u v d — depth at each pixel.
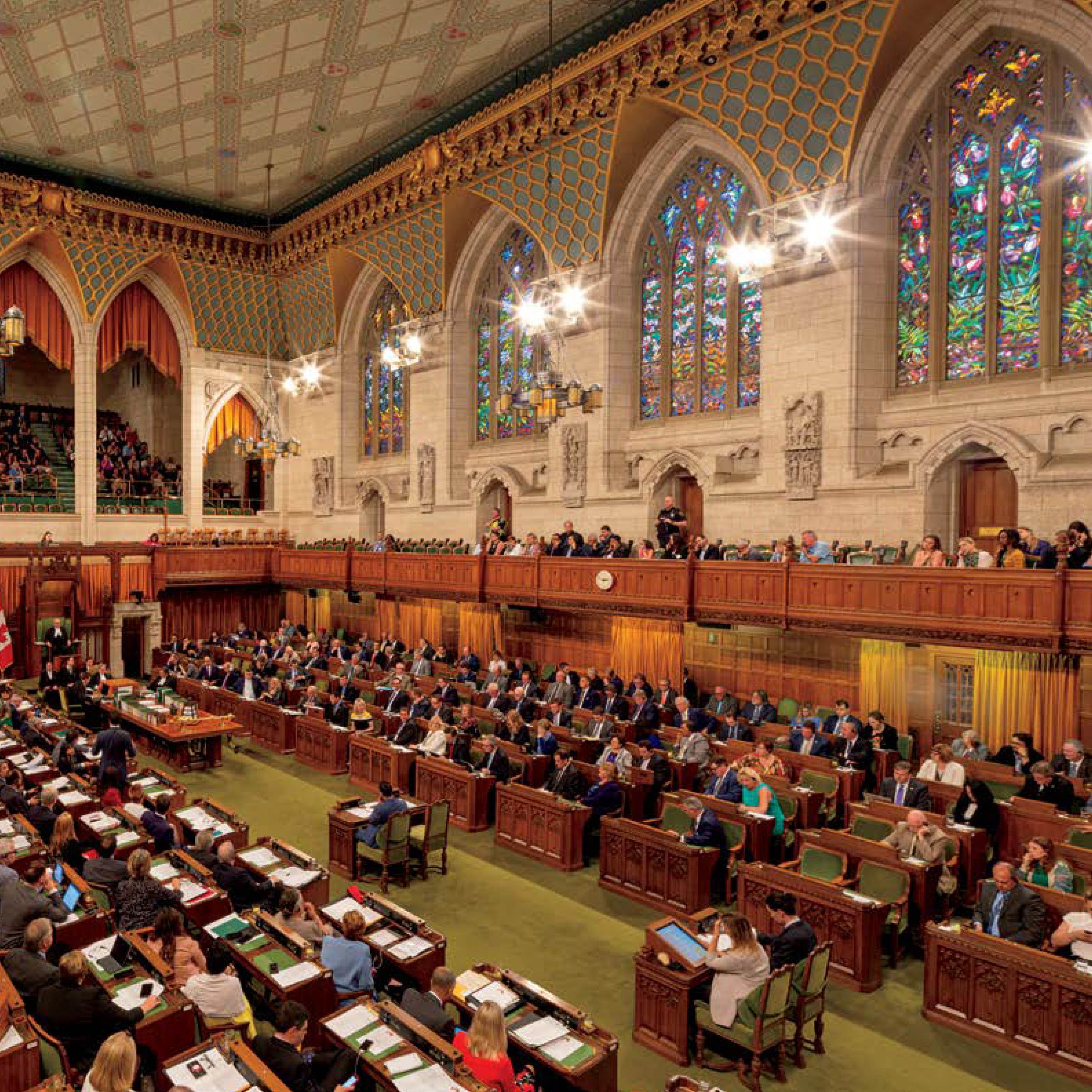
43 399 35.06
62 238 26.25
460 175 22.70
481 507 24.91
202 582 28.30
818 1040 8.00
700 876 10.52
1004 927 8.53
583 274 21.19
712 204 19.31
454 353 25.52
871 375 16.34
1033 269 14.70
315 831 13.75
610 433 20.92
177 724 17.12
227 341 30.56
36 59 19.02
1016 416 14.66
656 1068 7.74
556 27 18.95
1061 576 12.00
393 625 26.52
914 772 13.81
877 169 16.22
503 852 13.02
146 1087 6.05
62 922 8.09
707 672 18.67
